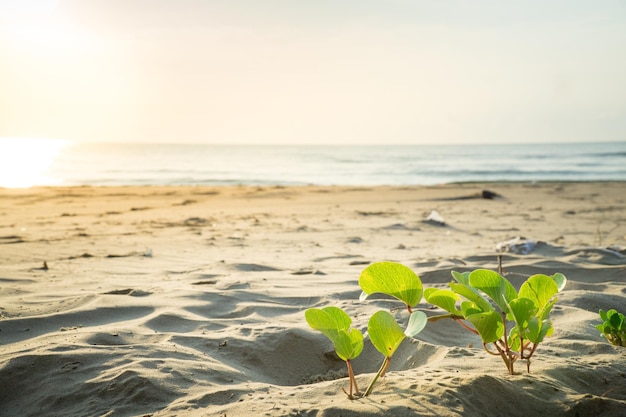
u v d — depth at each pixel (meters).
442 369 2.28
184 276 4.83
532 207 12.88
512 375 2.13
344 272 5.07
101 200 14.02
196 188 18.64
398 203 13.69
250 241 7.43
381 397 1.88
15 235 7.88
